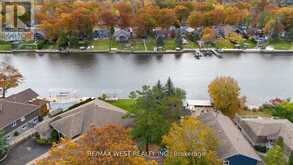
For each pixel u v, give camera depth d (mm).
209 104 90500
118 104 91500
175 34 156375
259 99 100250
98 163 41031
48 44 146625
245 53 141250
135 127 67562
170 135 58156
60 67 124562
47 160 44688
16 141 73312
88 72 119938
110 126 47438
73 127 72438
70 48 141125
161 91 70750
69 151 43844
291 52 142500
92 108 77250
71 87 106938
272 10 171875
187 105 88938
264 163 64062
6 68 95688
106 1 192250
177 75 117500
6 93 101500
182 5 180750
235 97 82938
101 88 106125
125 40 151000
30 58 133500
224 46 145750
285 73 120750
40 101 86500
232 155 61062
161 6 183250
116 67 124812
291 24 159750
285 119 79375
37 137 74000
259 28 166125
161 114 66312
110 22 155875
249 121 76562
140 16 154625
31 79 113125
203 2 190375
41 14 161375
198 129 58406
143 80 113062
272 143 72125
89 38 151125
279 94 104125
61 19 147500
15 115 75938
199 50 141125
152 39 154250
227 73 119750
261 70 123188
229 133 67312
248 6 189625
